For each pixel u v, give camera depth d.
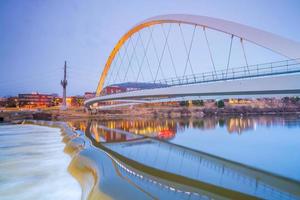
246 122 75.12
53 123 65.38
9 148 28.11
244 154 22.30
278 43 15.74
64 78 115.94
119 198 9.31
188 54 28.81
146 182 11.73
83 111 119.50
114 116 125.12
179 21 29.23
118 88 73.06
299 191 11.34
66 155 23.55
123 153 22.50
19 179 15.07
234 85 16.75
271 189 11.60
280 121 76.88
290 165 17.23
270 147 27.05
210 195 10.62
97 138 35.44
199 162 18.31
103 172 12.90
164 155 21.48
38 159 21.48
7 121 83.31
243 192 11.17
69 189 13.30
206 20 24.42
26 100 152.00
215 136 38.59
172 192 10.52
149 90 27.16
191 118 109.31
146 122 81.75
